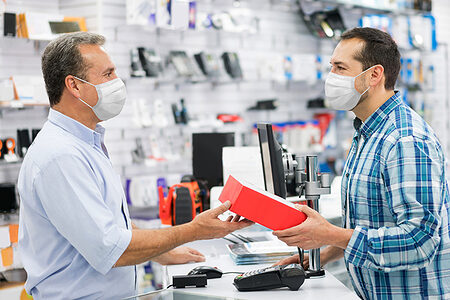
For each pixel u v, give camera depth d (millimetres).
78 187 1818
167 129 5902
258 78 6238
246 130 6559
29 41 4848
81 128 1958
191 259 2443
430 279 1962
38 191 1830
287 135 6520
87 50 1975
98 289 1933
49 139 1887
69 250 1907
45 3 5160
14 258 4414
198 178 4043
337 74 2059
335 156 7227
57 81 1971
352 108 2090
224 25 6000
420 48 7379
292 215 1892
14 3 4910
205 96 6227
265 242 2643
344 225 2148
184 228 1928
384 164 1924
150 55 5504
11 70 4879
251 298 1908
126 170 5609
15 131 4926
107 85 2004
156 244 1875
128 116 5609
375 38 2008
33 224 1918
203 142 4043
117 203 2012
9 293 4246
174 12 5438
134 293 2090
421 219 1822
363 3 6840
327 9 6996
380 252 1828
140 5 5219
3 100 4461
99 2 5027
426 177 1844
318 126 6766
